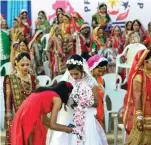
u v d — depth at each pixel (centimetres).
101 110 512
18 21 1054
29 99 444
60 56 997
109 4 1087
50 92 441
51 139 479
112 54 1011
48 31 1061
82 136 474
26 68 527
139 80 486
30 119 434
